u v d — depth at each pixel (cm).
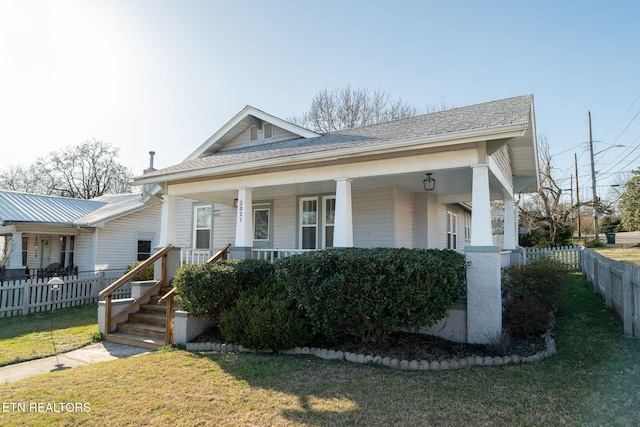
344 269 590
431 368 537
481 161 642
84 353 712
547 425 363
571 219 2803
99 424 391
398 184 1003
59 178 3809
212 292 713
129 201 2053
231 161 953
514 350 589
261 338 632
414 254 597
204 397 455
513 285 836
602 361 534
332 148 764
